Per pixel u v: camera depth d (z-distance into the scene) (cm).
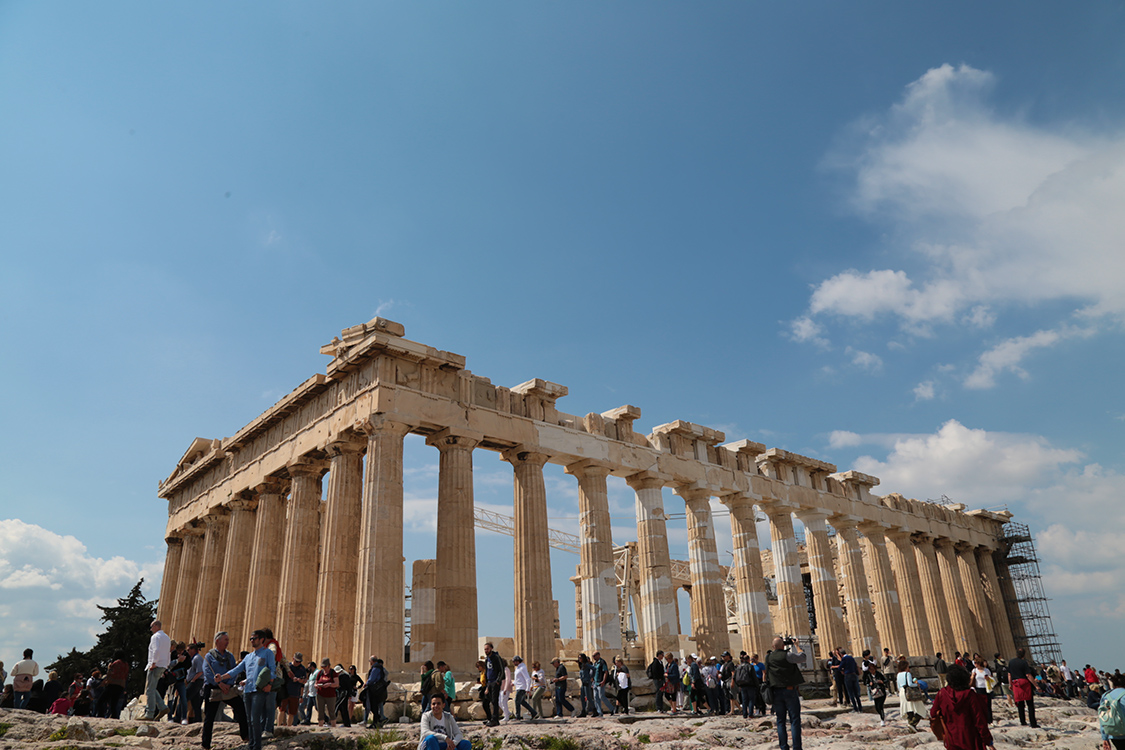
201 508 4694
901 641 5072
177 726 1983
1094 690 3912
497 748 1900
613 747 1953
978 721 1134
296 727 2084
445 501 3325
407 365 3356
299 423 3791
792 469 5012
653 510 4084
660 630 3856
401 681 2891
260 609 3797
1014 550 6594
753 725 2408
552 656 3359
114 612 6322
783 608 4638
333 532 3244
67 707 2570
